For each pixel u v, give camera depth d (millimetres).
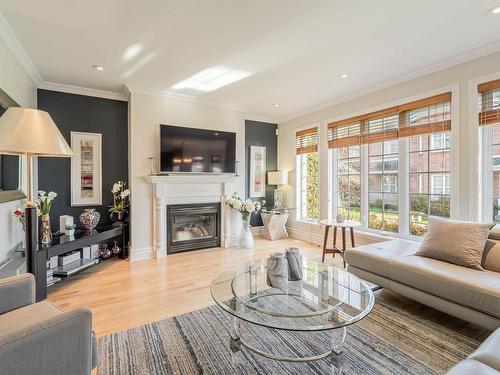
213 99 4332
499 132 2730
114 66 3117
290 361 1562
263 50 2764
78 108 3812
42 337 985
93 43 2609
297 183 5250
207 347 1833
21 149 1605
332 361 1527
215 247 4508
